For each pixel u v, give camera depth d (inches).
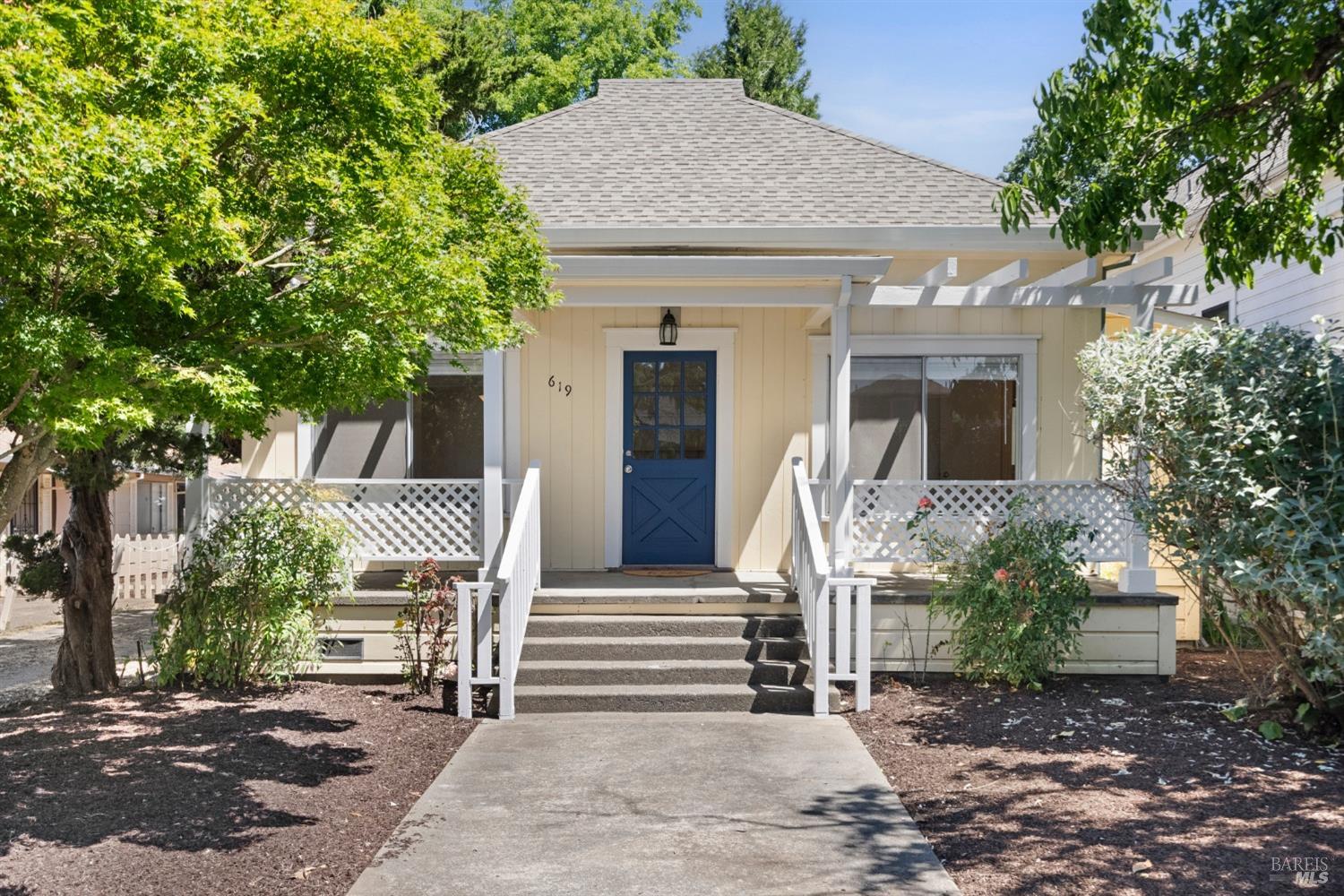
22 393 192.4
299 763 267.1
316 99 229.6
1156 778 247.0
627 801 244.8
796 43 1320.1
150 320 222.1
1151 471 328.2
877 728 308.5
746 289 373.7
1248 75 292.5
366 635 378.3
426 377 432.5
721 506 444.8
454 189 274.7
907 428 436.5
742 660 356.8
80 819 218.4
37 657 501.0
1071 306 385.1
